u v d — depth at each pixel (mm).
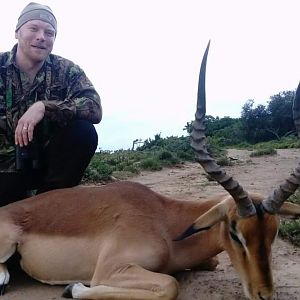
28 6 1802
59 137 1801
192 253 1451
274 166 4762
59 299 1392
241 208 1266
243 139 13461
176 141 6738
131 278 1307
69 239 1441
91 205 1477
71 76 1842
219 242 1419
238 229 1280
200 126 1307
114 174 3973
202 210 1473
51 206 1508
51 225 1470
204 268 1599
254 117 13594
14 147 1816
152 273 1305
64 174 1829
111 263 1351
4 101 1785
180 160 5188
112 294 1296
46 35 1787
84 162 1851
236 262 1328
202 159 1287
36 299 1397
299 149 7480
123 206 1451
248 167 4719
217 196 1509
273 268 1621
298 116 1319
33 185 1901
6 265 1554
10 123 1790
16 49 1815
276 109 13594
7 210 1521
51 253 1449
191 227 1341
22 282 1523
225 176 1259
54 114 1714
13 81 1796
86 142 1819
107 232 1416
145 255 1368
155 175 4176
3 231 1468
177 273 1564
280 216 1359
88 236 1430
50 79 1822
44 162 1851
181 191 3180
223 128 14539
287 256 1743
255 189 3176
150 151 6246
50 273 1468
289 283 1490
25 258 1482
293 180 1244
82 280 1455
